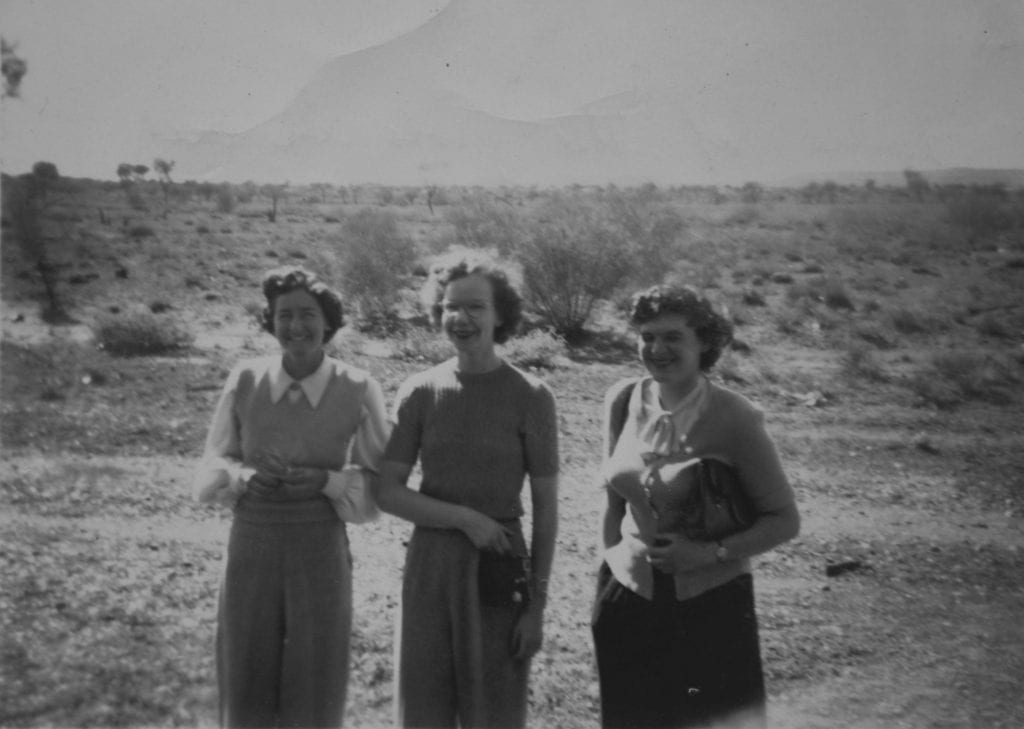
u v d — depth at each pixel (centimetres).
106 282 1736
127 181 3322
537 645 316
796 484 739
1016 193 2558
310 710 327
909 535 634
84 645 435
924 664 450
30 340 1223
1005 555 598
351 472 332
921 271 2086
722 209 3288
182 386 1009
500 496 314
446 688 315
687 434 296
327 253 2011
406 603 318
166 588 507
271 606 326
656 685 302
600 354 1246
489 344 314
